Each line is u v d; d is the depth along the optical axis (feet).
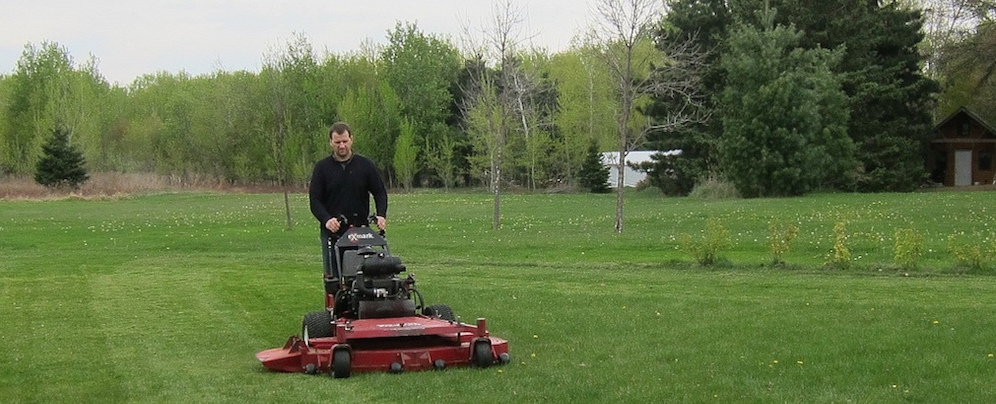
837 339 37.01
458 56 309.63
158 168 301.63
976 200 131.75
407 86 286.66
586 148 245.04
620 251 83.51
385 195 36.01
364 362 31.55
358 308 33.30
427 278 64.69
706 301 49.39
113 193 222.69
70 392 29.99
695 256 70.28
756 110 164.76
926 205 125.70
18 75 311.27
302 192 249.14
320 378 30.99
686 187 191.83
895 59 187.01
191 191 236.43
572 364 33.04
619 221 102.63
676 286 57.67
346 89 289.12
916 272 63.05
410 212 148.87
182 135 299.79
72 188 228.63
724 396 27.71
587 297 52.16
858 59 183.42
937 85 189.67
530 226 114.01
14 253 93.04
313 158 267.59
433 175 284.20
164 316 47.55
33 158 275.18
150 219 139.03
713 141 183.21
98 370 33.68
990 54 159.53
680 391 28.43
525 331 40.81
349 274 33.50
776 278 61.05
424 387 29.09
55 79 304.91
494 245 90.63
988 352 33.94
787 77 162.30
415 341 33.78
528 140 243.81
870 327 39.78
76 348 38.37
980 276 60.95
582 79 248.32
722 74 183.01
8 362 35.35
